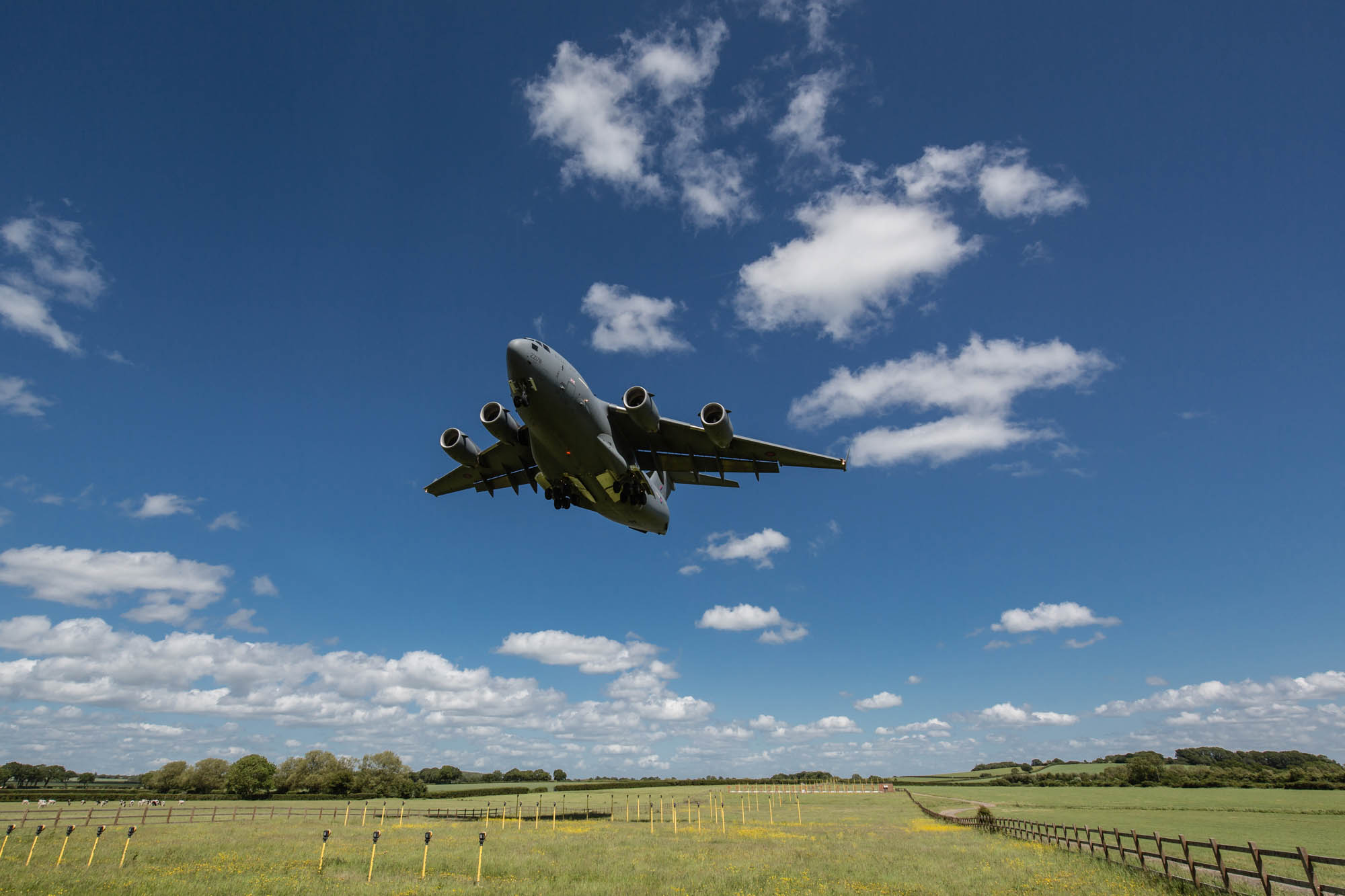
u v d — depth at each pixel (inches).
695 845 952.9
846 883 609.0
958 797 2765.7
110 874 658.8
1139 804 2149.4
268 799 2556.6
